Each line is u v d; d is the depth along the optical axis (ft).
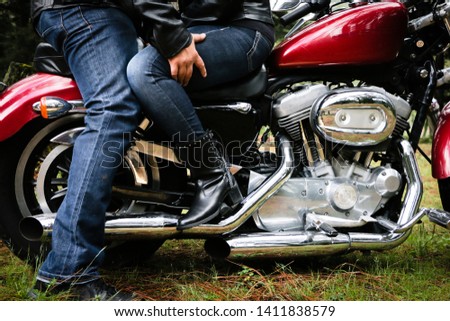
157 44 11.19
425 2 13.91
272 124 13.02
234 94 12.25
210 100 12.28
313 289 12.30
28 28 23.02
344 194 12.97
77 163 10.89
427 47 13.65
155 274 13.10
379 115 12.78
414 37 13.58
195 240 16.24
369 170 13.33
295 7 13.66
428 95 13.51
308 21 14.14
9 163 12.35
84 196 10.76
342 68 13.10
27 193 12.51
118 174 12.71
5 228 12.42
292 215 13.01
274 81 13.02
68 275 10.84
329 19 12.88
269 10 12.59
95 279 11.01
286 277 12.62
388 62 13.30
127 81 11.25
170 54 11.21
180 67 11.35
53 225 11.01
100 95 11.01
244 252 12.28
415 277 12.99
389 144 13.44
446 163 13.23
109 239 11.73
